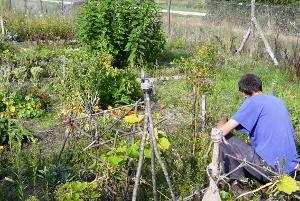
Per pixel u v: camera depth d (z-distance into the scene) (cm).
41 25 1509
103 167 424
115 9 1042
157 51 1094
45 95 747
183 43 1391
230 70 1027
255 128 419
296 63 1033
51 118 696
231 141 423
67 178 466
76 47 1343
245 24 1594
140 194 430
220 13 1727
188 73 905
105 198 414
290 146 411
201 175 427
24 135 591
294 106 745
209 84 829
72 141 534
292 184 340
